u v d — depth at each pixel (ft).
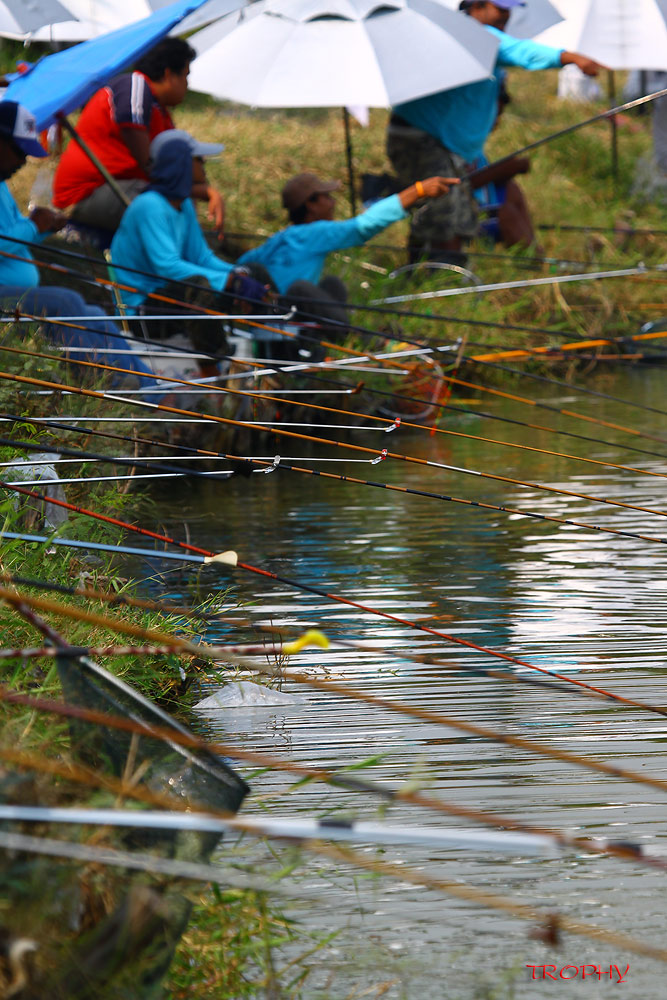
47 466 41.37
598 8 98.73
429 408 71.05
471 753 28.68
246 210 99.66
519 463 61.77
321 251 74.69
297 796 26.53
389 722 30.71
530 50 86.33
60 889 17.19
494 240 97.45
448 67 82.07
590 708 31.14
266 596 41.39
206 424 60.64
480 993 19.53
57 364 49.16
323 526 50.93
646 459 61.46
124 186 70.85
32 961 16.16
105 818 14.99
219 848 22.38
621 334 94.27
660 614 38.50
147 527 50.72
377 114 126.62
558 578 42.80
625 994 19.34
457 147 87.35
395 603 40.40
